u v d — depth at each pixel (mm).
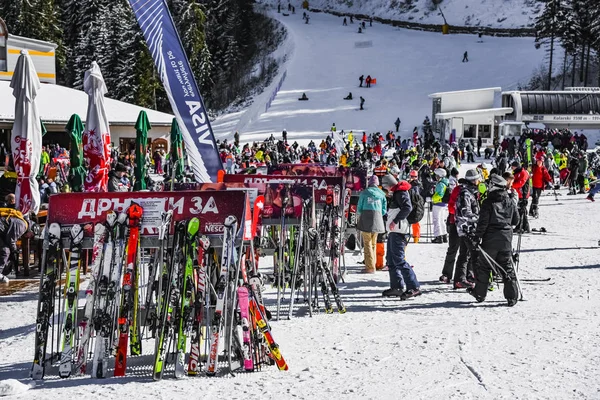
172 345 6523
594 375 6129
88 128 12844
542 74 81500
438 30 104750
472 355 6824
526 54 87625
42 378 6301
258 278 6684
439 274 12094
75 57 84250
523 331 7828
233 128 71125
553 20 77938
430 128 57656
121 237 6551
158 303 7023
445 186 16219
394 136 54969
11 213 11164
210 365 6289
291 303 8828
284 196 9688
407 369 6367
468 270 10789
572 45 77688
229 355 6352
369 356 6840
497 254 9383
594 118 58000
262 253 10672
